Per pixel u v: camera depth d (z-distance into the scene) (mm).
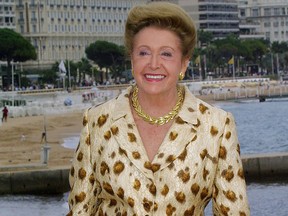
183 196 7895
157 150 8109
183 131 8023
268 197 38844
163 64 8133
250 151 78188
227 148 8094
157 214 7891
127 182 7902
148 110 8234
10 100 141250
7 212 38219
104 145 8117
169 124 8195
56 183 44031
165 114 8211
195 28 8289
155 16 8117
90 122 8281
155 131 8188
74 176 8336
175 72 8188
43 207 39375
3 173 43656
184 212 7953
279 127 107688
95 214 8336
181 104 8266
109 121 8180
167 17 8102
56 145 75750
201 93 192250
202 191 8000
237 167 8117
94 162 8188
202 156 7984
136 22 8180
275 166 44500
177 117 8102
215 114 8156
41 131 98250
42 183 43906
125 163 7957
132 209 7895
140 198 7879
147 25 8172
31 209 38875
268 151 77125
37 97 159125
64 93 163125
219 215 8164
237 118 128875
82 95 156500
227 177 8070
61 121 114688
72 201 8352
